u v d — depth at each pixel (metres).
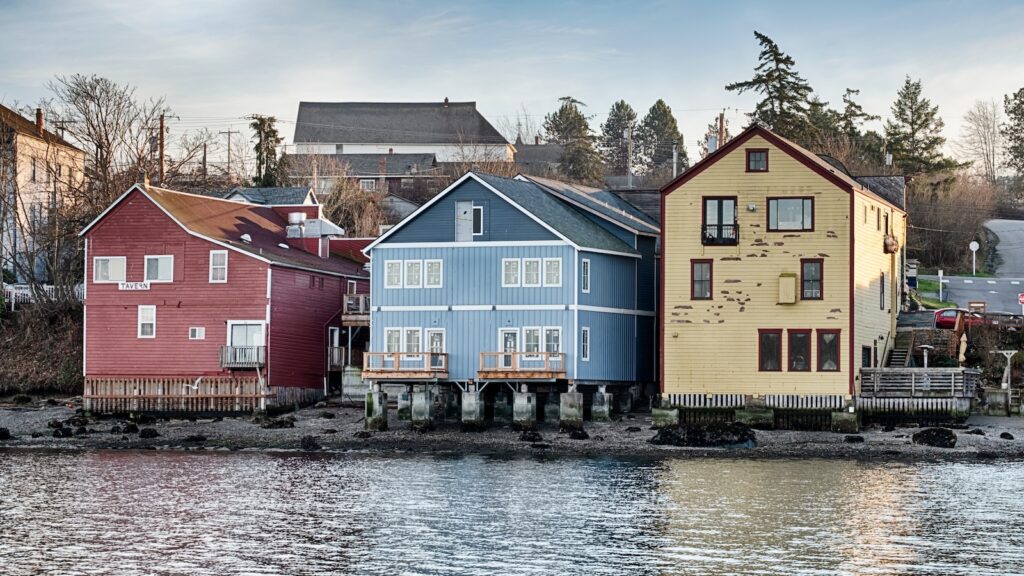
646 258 72.69
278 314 72.38
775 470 53.34
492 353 63.69
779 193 63.75
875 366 67.19
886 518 42.84
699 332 64.06
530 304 64.94
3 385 79.31
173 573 36.28
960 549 38.50
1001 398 66.44
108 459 58.62
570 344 64.38
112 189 88.94
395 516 43.66
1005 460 55.81
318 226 81.62
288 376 73.19
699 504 45.50
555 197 71.69
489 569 36.50
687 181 64.62
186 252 72.75
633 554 38.12
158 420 70.75
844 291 62.91
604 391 66.69
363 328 79.44
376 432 64.56
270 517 43.62
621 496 47.19
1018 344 73.75
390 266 66.81
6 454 60.66
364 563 37.22
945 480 50.38
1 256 87.81
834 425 62.09
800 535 40.50
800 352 63.22
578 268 64.75
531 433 62.62
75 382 79.31
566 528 41.62
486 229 65.69
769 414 62.72
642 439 61.47
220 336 72.06
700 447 59.53
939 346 70.25
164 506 45.62
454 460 57.38
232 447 63.09
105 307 73.69
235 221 78.56
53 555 38.25
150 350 73.00
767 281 63.66
